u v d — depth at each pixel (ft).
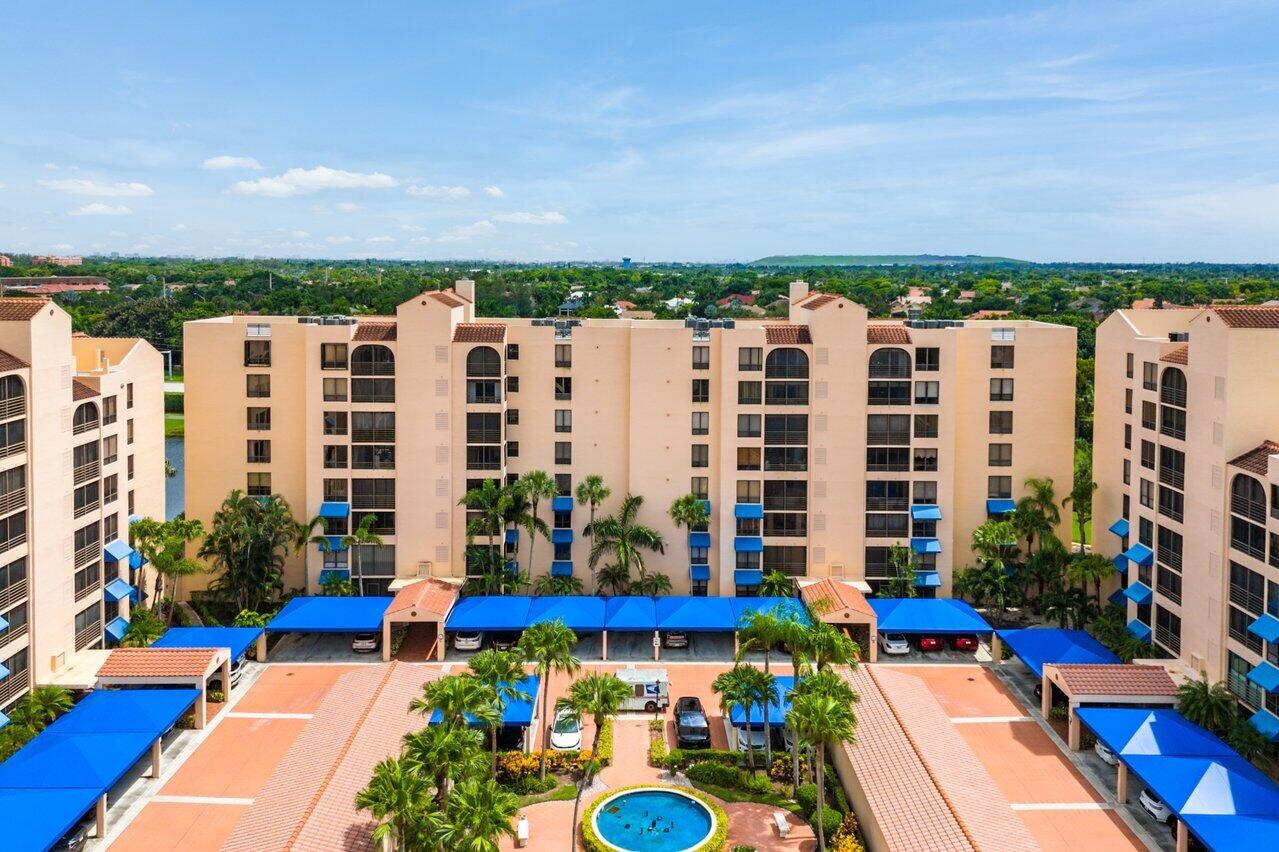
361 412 257.14
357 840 137.18
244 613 234.79
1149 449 223.10
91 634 211.61
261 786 171.53
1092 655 208.44
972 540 265.34
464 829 121.60
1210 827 140.36
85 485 209.67
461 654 234.99
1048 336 264.72
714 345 259.80
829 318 255.09
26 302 193.26
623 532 253.65
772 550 261.85
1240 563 184.34
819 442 257.34
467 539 259.39
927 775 151.12
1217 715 176.45
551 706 204.44
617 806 165.48
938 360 256.52
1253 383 186.39
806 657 172.35
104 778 152.35
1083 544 265.34
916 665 229.45
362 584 261.24
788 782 175.01
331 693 183.11
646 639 245.24
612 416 264.31
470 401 257.75
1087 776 176.86
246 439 264.72
